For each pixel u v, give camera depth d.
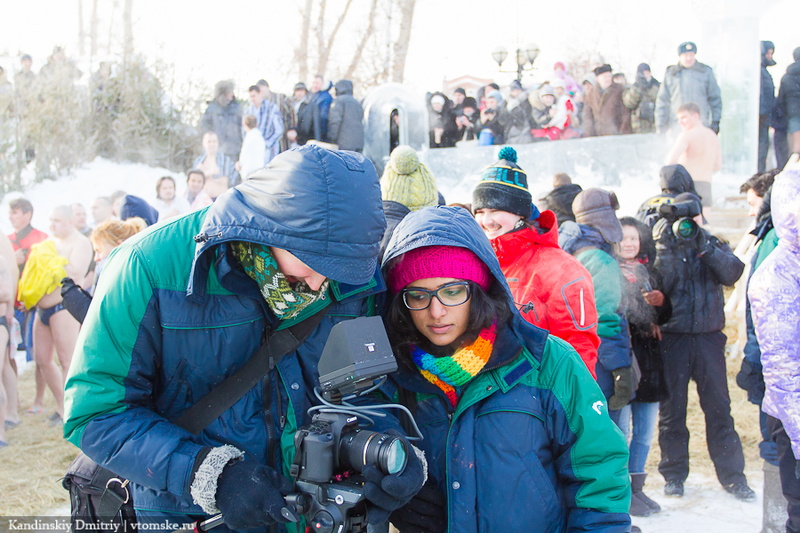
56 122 9.71
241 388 1.61
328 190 1.42
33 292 4.77
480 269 1.65
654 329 3.70
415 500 1.74
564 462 1.68
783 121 6.87
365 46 11.58
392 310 1.70
